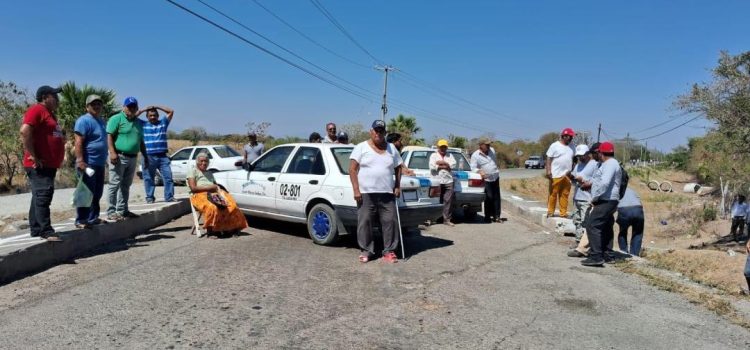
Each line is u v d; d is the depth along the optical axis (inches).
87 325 172.7
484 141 430.3
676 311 207.0
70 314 182.4
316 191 305.4
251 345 159.8
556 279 249.8
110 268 241.9
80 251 270.8
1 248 232.5
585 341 173.5
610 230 294.4
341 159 313.0
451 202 408.5
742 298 224.2
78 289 210.2
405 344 165.5
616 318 196.9
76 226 279.0
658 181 1729.8
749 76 433.1
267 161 349.1
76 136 268.4
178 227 354.6
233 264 254.7
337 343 163.9
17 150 695.1
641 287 240.1
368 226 270.4
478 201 427.5
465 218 460.4
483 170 430.6
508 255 301.0
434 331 177.3
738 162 480.1
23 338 161.5
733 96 437.7
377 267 259.9
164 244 296.8
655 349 169.2
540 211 448.5
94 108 276.2
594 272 265.7
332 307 197.3
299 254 281.7
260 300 202.2
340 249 299.0
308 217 313.1
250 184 349.1
